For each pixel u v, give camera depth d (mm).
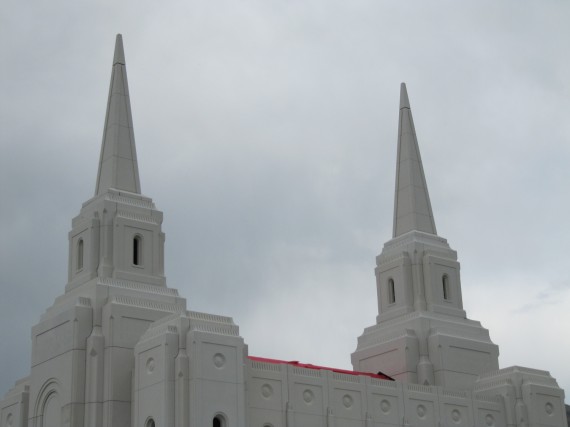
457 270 124312
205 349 86062
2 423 103125
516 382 113812
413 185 127812
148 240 101688
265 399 93500
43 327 98000
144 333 93500
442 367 113875
